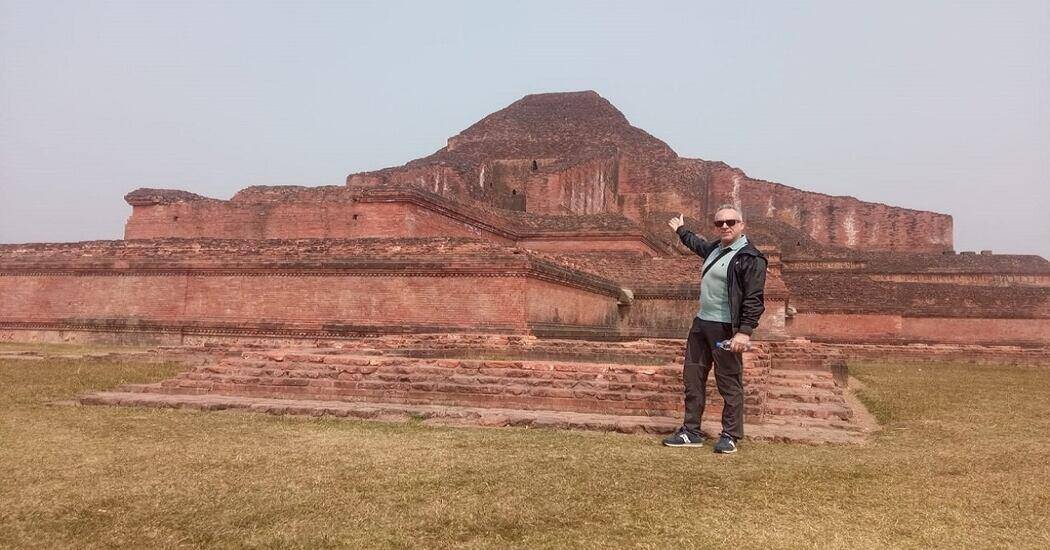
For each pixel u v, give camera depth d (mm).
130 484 4457
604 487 4527
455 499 4230
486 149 43188
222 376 9109
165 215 24703
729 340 6066
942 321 32281
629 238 27250
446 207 23094
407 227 21375
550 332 17469
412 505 4113
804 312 31594
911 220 50375
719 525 3836
